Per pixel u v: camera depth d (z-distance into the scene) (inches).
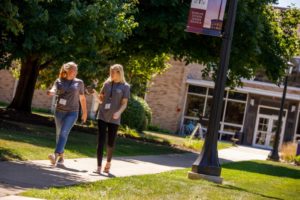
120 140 1030.4
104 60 1039.6
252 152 1515.7
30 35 726.5
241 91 2007.9
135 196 378.9
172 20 982.4
